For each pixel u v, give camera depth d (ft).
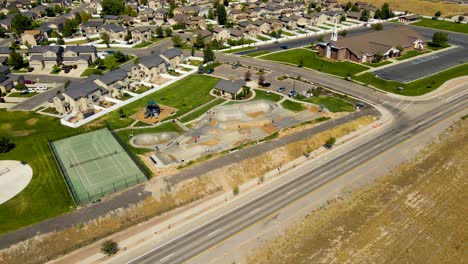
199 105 324.39
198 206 201.77
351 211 193.26
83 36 563.48
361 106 312.71
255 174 227.61
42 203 202.28
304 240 175.11
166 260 167.63
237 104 321.11
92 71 425.69
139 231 185.26
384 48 435.12
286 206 199.11
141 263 166.61
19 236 179.01
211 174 223.30
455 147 251.80
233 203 203.41
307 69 410.52
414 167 231.09
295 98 332.60
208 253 170.50
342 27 607.78
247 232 181.98
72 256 171.42
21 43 523.29
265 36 552.00
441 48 483.51
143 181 217.97
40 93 365.20
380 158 241.35
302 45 503.20
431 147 253.03
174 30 588.09
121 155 248.73
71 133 280.51
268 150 246.88
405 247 169.07
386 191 208.74
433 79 374.84
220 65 428.56
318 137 263.29
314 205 199.00
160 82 386.11
